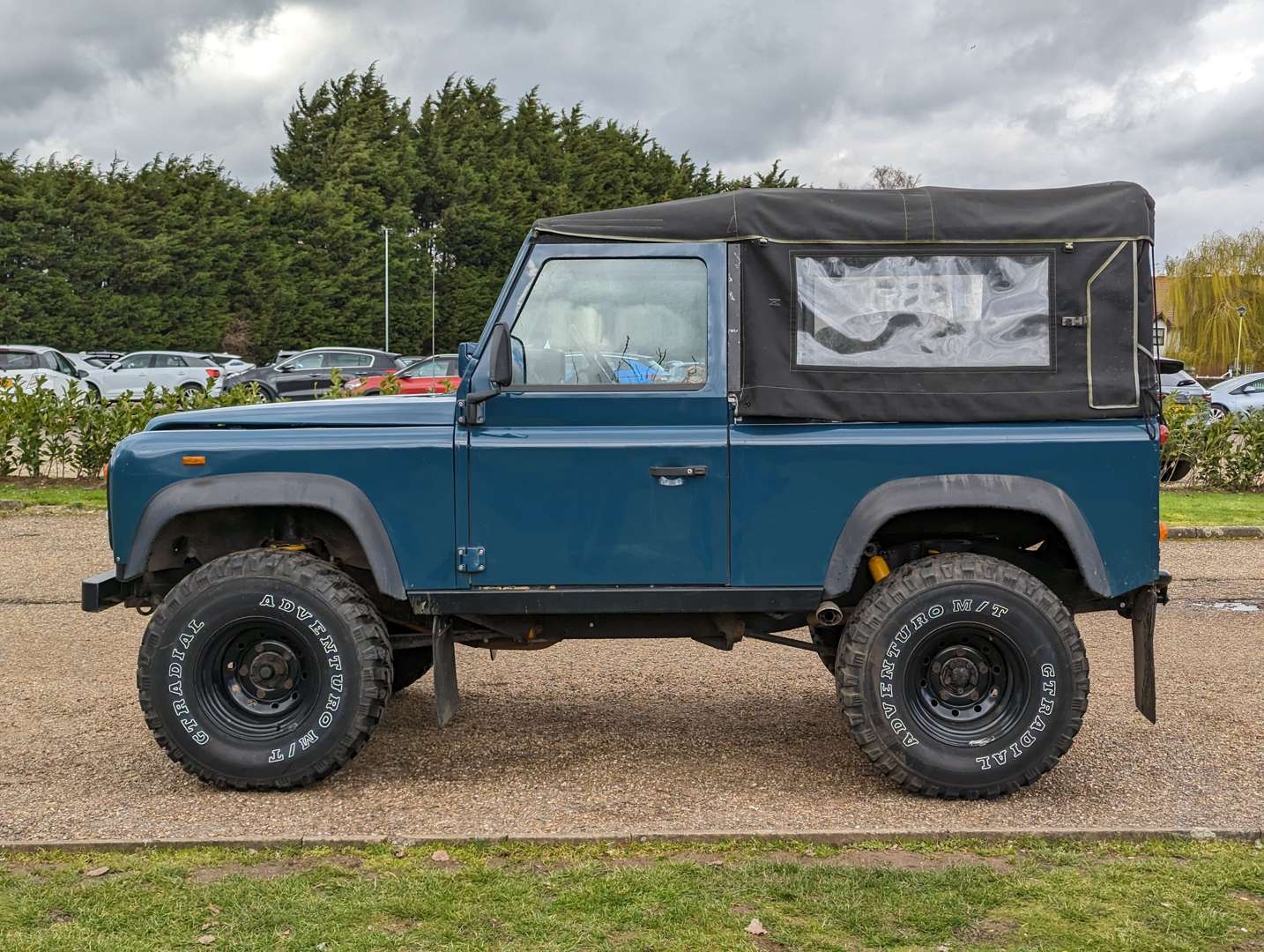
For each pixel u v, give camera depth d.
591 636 5.10
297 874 3.93
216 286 55.00
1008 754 4.66
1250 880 3.89
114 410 15.23
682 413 4.76
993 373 4.72
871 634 4.68
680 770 5.12
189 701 4.75
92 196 50.81
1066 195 4.77
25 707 6.04
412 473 4.75
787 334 4.73
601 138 80.31
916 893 3.77
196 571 4.82
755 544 4.73
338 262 61.75
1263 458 15.15
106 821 4.45
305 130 66.81
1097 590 4.61
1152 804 4.68
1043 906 3.69
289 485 4.76
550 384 4.80
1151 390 4.72
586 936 3.48
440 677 4.85
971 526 5.04
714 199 4.79
